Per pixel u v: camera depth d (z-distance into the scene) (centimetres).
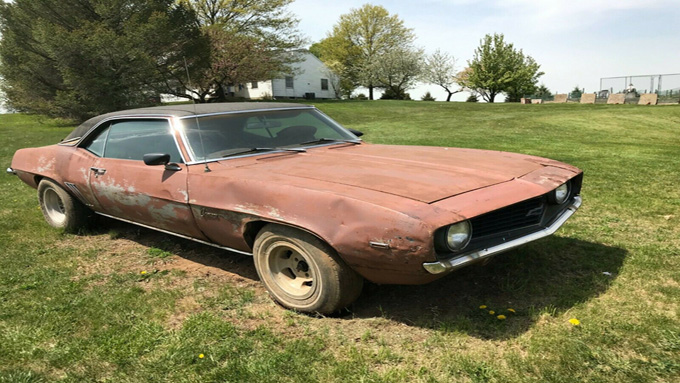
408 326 287
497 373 233
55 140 1727
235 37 3500
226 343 271
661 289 314
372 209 258
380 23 5688
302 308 308
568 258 380
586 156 993
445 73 5600
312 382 233
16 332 290
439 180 295
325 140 436
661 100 3206
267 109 434
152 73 2395
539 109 2956
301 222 281
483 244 272
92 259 428
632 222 478
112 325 297
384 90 5778
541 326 275
